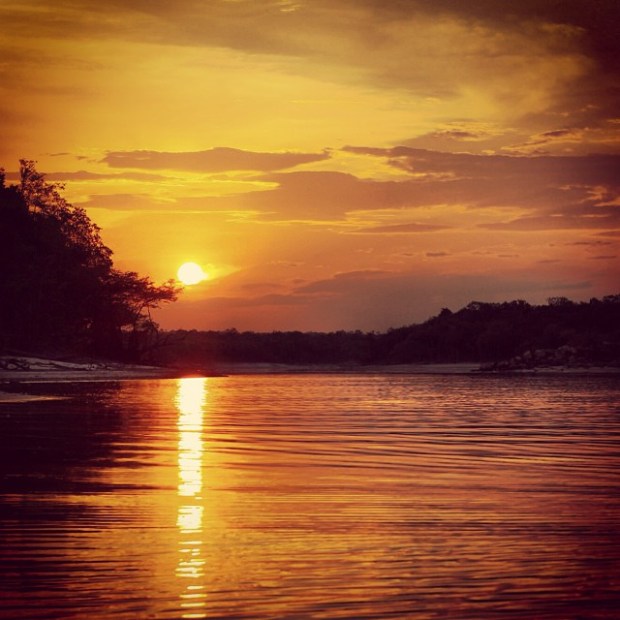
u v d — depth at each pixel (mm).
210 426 30562
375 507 14617
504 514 14031
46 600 9586
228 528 12945
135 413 36969
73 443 24281
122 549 11656
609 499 15391
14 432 27297
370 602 9562
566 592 9930
